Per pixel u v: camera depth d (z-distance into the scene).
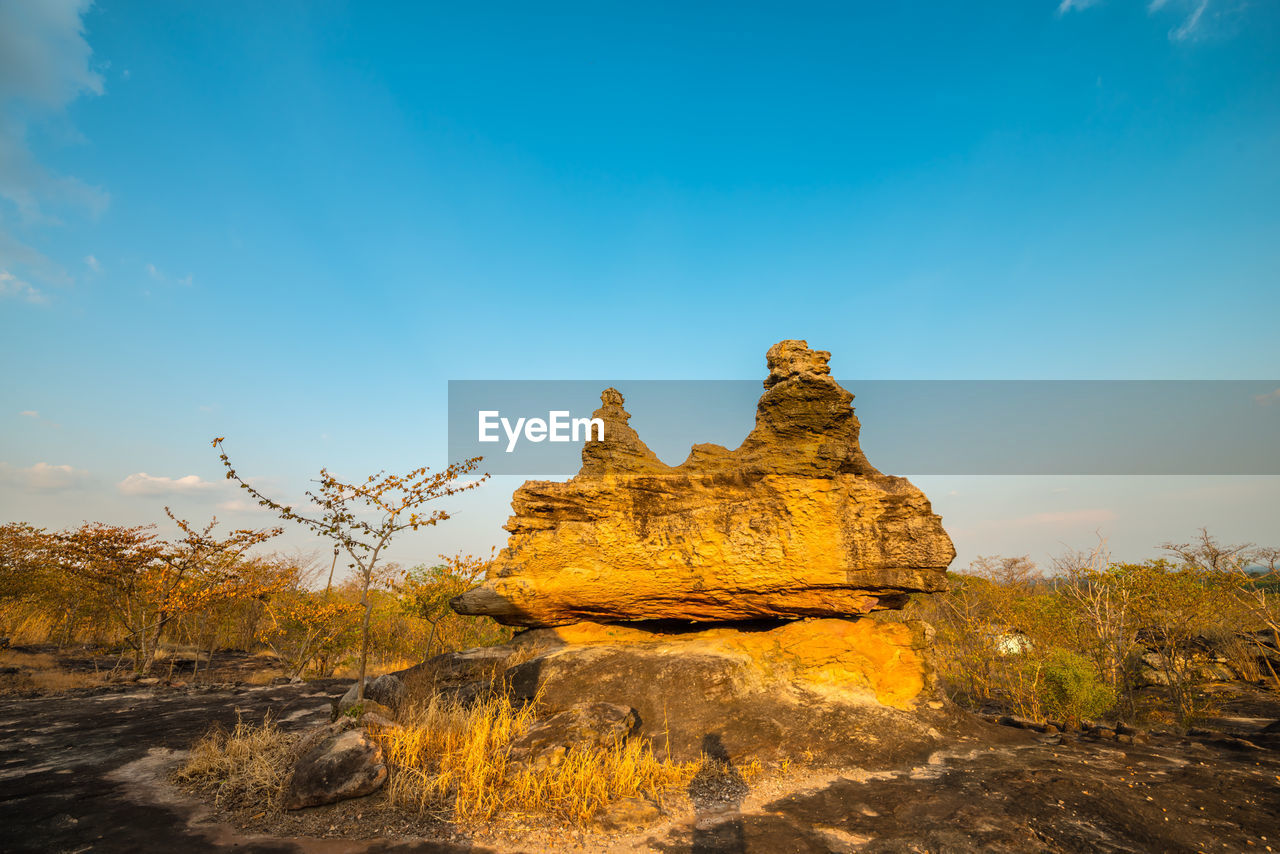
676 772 7.91
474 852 5.82
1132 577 13.20
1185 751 9.04
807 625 11.66
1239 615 15.55
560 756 7.79
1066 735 10.27
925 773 8.08
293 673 19.03
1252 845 5.80
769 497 11.86
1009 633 15.64
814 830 6.34
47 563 19.77
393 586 19.94
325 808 6.65
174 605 17.23
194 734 9.74
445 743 8.52
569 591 12.42
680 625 13.35
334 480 10.04
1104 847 5.75
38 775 7.63
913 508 11.18
